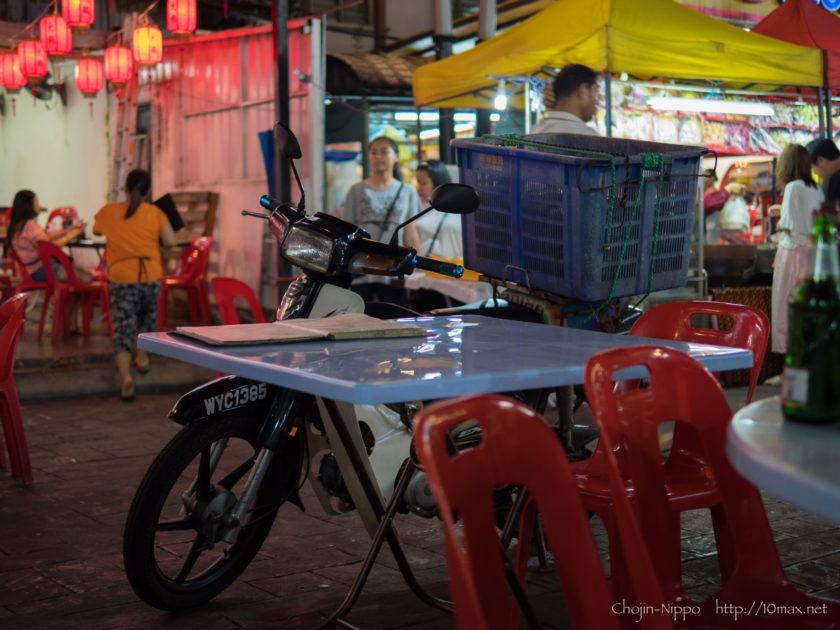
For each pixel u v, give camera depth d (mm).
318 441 3398
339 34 15422
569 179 3664
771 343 7684
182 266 10484
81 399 8164
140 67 13102
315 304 3328
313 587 3627
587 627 1729
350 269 3309
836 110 9172
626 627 2150
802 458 1372
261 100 10781
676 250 3941
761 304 8078
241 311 11328
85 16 10562
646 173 3740
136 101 13391
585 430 3715
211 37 11422
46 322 11711
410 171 13188
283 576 3752
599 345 2639
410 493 3301
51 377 8180
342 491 3371
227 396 3230
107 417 7305
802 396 1585
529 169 3826
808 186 7422
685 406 2072
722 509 2488
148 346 2807
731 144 8602
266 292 10875
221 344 2639
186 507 3332
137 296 8047
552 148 4133
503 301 4160
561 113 5074
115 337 8039
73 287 10023
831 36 8555
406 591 3572
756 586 2104
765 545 2111
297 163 10180
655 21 6961
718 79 7883
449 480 1582
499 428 1671
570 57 7184
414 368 2230
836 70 8055
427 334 2906
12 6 14273
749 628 2049
